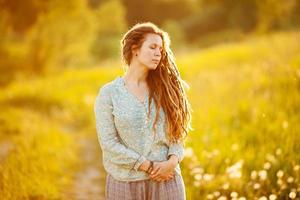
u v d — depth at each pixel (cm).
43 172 859
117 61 3797
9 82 3541
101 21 6812
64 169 980
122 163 387
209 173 743
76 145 1312
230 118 1058
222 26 7238
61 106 2055
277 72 1371
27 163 859
